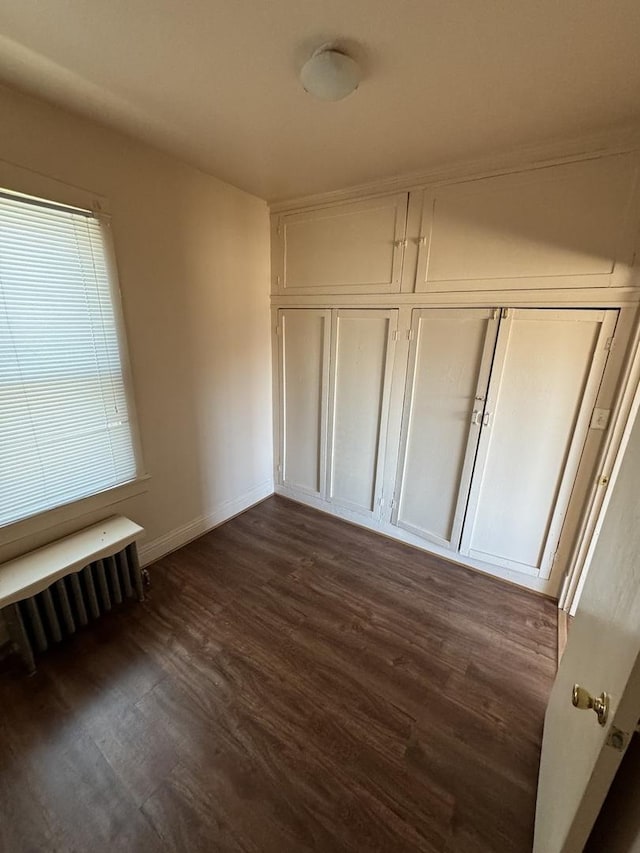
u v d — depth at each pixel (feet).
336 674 5.45
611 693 2.30
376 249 7.72
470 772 4.27
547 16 3.31
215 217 7.79
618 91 4.35
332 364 8.97
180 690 5.14
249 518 9.89
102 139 5.71
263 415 10.26
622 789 2.55
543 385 6.52
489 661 5.77
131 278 6.51
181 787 4.06
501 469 7.22
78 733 4.56
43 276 5.37
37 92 4.78
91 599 6.01
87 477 6.45
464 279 6.86
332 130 5.55
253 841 3.66
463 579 7.68
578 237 5.82
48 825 3.73
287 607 6.75
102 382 6.37
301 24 3.52
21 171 4.92
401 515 8.82
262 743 4.51
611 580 3.04
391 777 4.20
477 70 4.09
